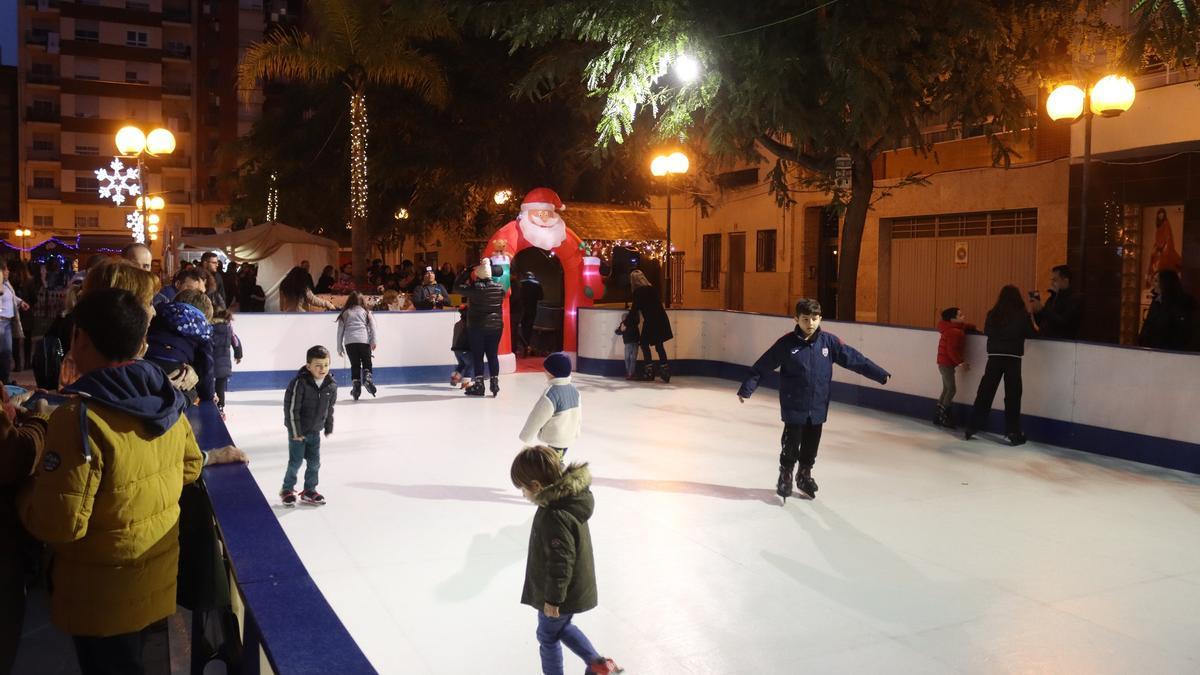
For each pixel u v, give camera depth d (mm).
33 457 3232
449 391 14023
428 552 6195
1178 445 8969
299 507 7270
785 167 16531
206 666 4293
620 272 21656
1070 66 13594
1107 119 14586
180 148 70750
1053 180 16766
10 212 69938
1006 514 7305
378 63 19875
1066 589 5625
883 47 11867
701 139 16844
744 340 15383
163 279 14148
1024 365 10516
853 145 13320
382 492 7758
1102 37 12805
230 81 70688
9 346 12492
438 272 24281
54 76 68688
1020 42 13336
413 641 4766
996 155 14180
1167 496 7953
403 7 18531
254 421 11219
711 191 27469
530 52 21922
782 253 24125
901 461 9258
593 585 3941
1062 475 8711
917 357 11977
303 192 26688
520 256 21844
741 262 26875
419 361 15094
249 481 4680
